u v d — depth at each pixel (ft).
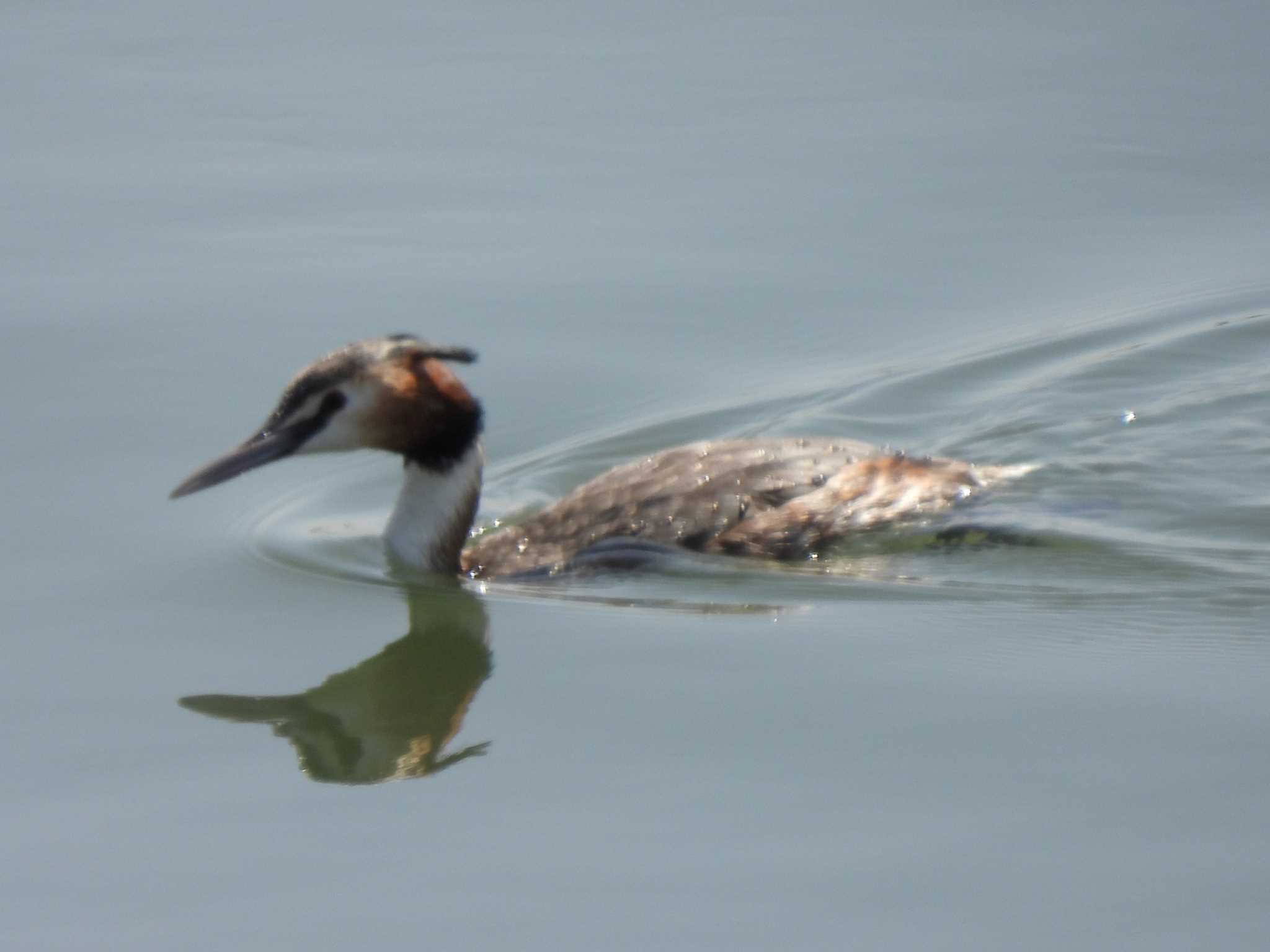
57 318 52.90
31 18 75.00
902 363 51.93
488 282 55.52
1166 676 36.04
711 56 72.28
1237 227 58.80
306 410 40.19
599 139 64.80
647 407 50.01
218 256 56.75
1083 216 59.72
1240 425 47.91
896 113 66.95
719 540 41.55
